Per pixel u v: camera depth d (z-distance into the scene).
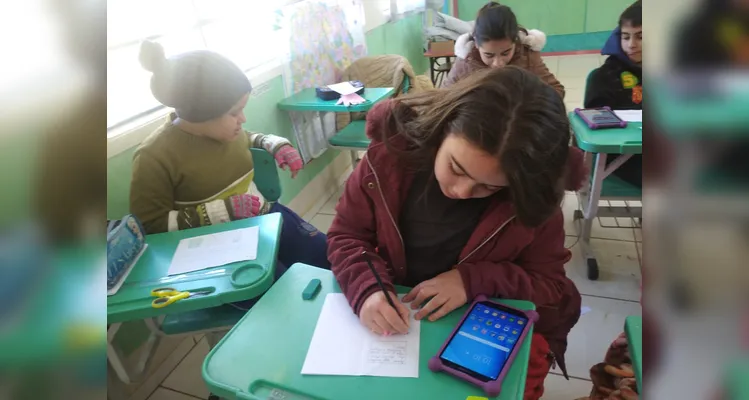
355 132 2.57
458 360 0.74
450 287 0.90
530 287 0.93
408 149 0.92
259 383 0.75
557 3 5.15
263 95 2.23
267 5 2.38
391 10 3.99
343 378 0.74
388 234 1.02
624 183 1.87
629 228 2.24
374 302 0.86
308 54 2.53
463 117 0.78
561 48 5.34
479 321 0.82
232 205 1.36
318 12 2.58
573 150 0.88
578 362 1.55
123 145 1.50
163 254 1.15
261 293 1.02
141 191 1.37
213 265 1.09
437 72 4.86
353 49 2.99
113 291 1.01
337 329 0.85
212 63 1.34
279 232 1.21
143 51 1.31
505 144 0.74
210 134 1.42
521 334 0.78
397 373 0.74
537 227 0.89
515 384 0.71
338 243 1.03
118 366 1.19
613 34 1.97
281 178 2.39
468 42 2.52
